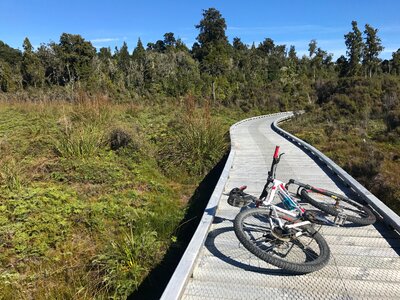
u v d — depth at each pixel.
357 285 3.34
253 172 7.78
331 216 4.75
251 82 52.00
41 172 7.12
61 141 8.37
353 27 55.19
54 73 37.72
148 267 4.35
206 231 4.20
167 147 9.47
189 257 3.57
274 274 3.54
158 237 5.14
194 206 6.42
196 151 8.89
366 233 4.43
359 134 16.81
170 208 6.32
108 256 4.30
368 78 34.75
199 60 69.19
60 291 3.90
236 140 13.25
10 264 4.30
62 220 5.29
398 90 30.97
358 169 9.52
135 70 39.69
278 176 7.38
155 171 8.25
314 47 84.50
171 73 42.62
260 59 71.88
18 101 20.08
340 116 25.59
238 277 3.50
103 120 11.20
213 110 26.69
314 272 3.56
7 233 4.80
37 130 10.44
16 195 5.81
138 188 7.07
